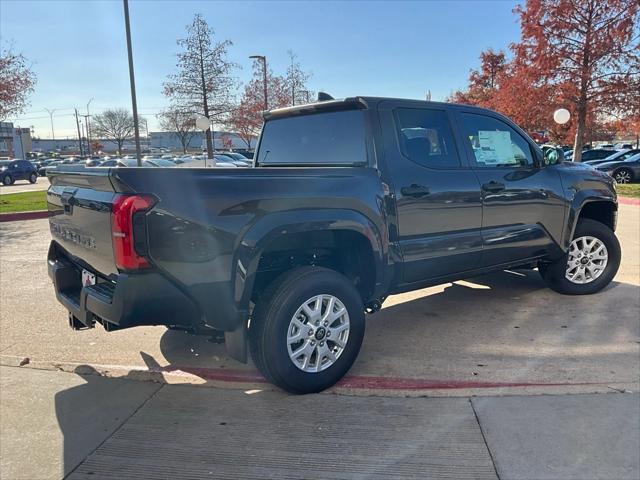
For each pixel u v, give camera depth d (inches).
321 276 139.1
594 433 116.6
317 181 139.3
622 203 597.3
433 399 134.6
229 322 127.8
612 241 223.1
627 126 706.2
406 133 164.2
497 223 185.5
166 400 139.0
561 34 669.3
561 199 205.9
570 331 181.9
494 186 181.5
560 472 103.5
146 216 113.8
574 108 691.4
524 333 181.0
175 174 118.4
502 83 804.6
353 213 144.5
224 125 914.1
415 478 103.3
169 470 108.0
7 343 182.1
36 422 128.1
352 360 146.7
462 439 115.9
